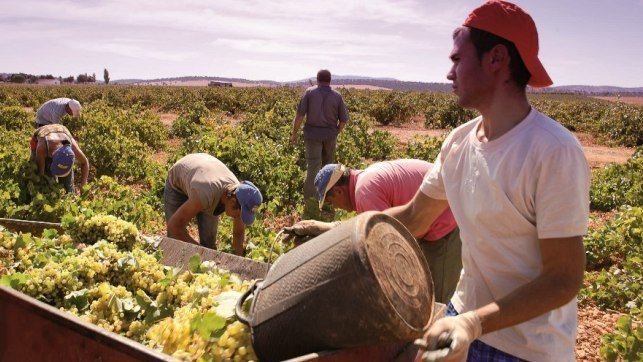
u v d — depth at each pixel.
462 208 2.47
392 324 2.22
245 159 11.73
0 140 13.84
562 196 2.10
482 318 2.03
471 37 2.28
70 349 2.45
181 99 41.78
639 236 8.40
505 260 2.32
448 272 4.15
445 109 30.58
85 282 3.58
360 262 2.22
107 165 13.31
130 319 3.25
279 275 2.49
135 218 8.53
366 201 3.99
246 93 47.66
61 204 7.34
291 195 11.11
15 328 2.66
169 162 13.02
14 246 4.10
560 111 35.88
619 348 4.74
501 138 2.26
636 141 26.09
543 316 2.29
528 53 2.21
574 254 2.12
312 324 2.31
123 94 52.03
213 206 5.32
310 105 9.74
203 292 3.27
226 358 2.50
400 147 20.62
